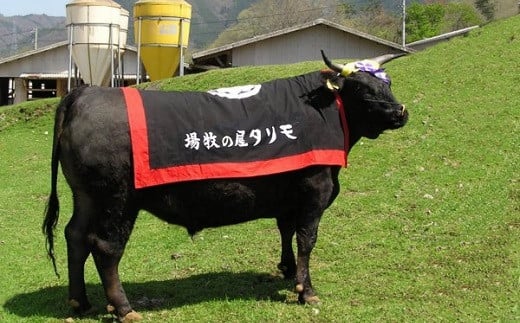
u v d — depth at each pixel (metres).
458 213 9.16
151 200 6.08
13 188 12.70
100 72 21.11
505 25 17.02
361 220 9.16
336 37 29.80
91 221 6.09
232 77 17.27
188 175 5.96
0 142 16.75
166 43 20.75
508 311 6.34
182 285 7.24
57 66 32.81
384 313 6.30
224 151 6.07
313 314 6.28
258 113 6.25
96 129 5.85
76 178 5.99
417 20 50.47
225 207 6.25
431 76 14.73
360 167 11.20
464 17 52.25
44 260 8.41
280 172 6.17
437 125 12.51
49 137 16.89
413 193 9.98
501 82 14.02
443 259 7.75
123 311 6.13
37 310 6.66
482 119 12.55
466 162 11.01
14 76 32.78
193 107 6.12
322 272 7.50
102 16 20.59
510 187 9.91
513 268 7.39
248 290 7.02
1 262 8.31
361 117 6.61
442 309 6.40
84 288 6.43
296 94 6.46
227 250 8.40
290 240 7.21
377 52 30.00
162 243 8.87
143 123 5.90
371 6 65.50
